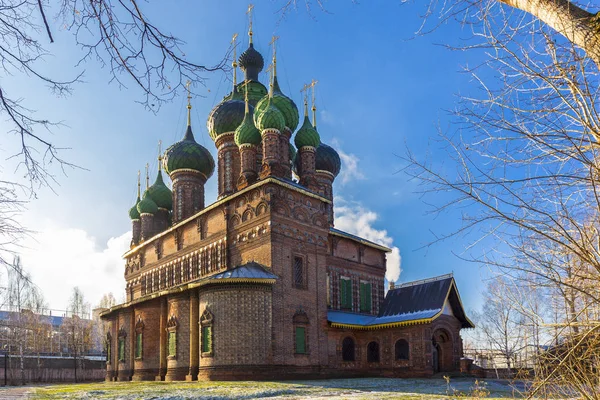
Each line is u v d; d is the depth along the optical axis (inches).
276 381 1250.0
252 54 2054.6
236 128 1814.7
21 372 2214.6
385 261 1884.8
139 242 2048.5
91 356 3169.3
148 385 1198.3
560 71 205.2
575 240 226.2
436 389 1042.7
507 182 225.3
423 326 1513.3
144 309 1648.6
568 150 210.7
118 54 222.1
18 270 346.3
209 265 1589.6
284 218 1446.9
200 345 1339.8
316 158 2062.0
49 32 201.5
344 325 1537.9
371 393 932.6
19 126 234.4
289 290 1406.3
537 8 210.7
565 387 250.7
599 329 220.5
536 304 266.5
